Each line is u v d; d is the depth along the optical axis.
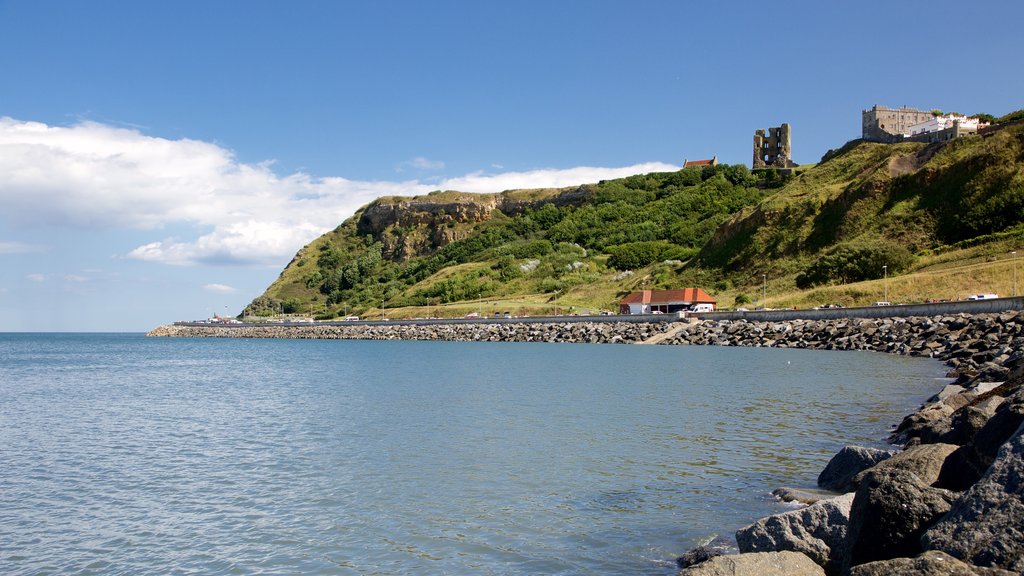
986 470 10.92
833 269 118.88
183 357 100.75
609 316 120.50
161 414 36.41
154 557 15.30
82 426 32.59
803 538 12.24
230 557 15.17
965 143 131.25
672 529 15.91
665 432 27.61
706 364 61.66
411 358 82.44
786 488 18.47
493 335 127.75
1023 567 8.37
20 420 34.91
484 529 16.38
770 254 141.75
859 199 135.25
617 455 23.62
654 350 86.06
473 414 33.91
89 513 18.45
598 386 45.53
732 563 10.80
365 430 29.91
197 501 19.34
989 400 16.95
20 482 21.69
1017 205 112.25
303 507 18.58
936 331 65.25
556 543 15.30
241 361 87.00
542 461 23.06
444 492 19.61
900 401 34.06
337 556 15.02
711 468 21.44
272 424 32.16
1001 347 47.69
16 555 15.53
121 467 23.64
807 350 76.56
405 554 14.98
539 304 163.00
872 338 72.56
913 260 113.88
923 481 11.71
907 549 10.54
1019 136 121.44
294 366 74.19
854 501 11.80
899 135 167.75
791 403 34.75
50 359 101.12
